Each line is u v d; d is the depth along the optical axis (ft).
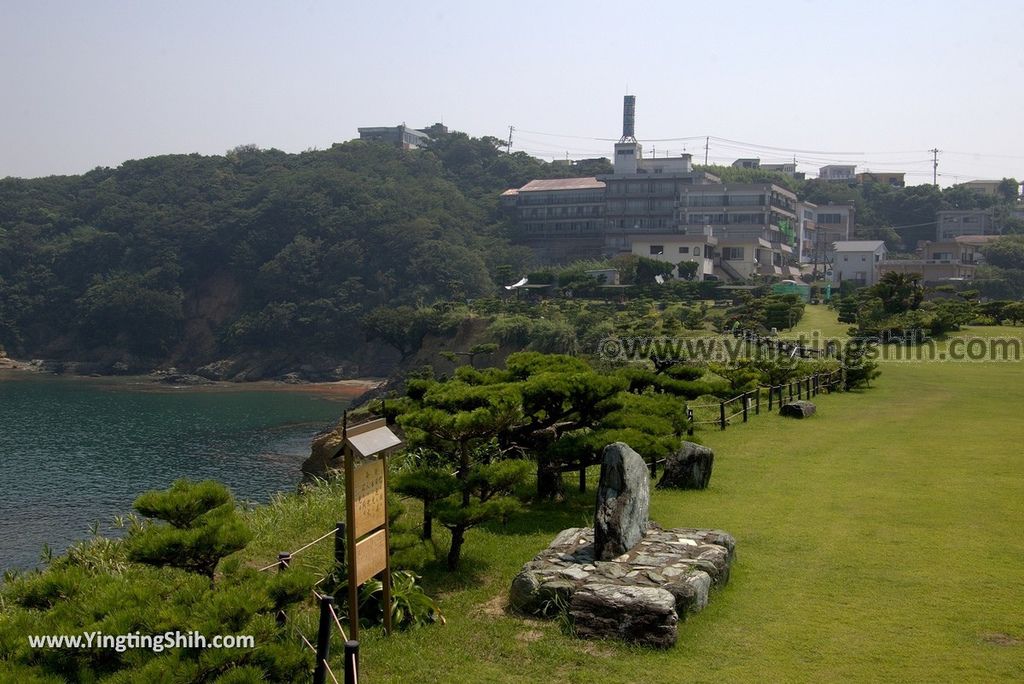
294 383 339.16
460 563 36.86
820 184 450.71
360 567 26.78
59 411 248.32
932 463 56.95
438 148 553.64
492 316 257.55
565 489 50.37
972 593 32.09
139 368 364.17
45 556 40.91
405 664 26.89
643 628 27.91
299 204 406.41
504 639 28.68
